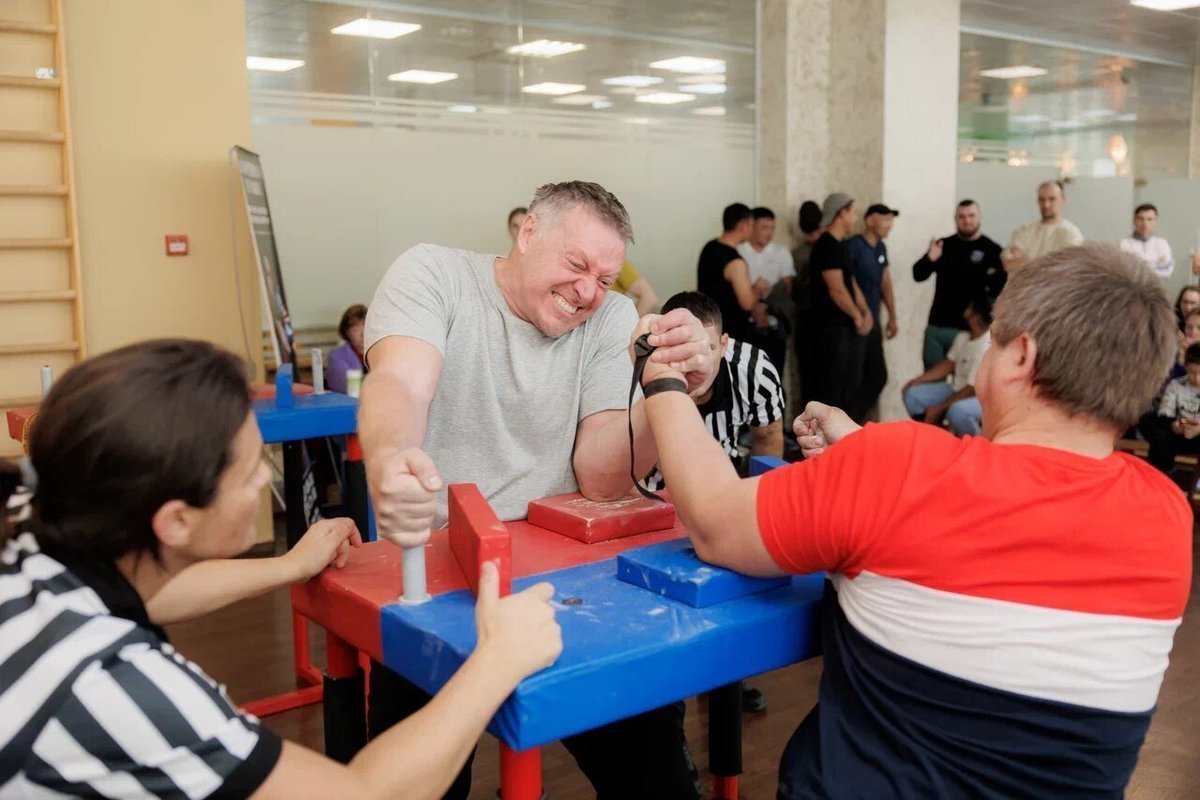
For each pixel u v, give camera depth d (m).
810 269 6.60
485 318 1.67
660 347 1.32
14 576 0.89
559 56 6.31
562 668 1.03
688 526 1.26
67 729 0.84
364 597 1.24
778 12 7.07
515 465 1.69
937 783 1.07
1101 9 8.38
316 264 5.55
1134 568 1.06
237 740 0.89
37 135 4.18
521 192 6.27
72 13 4.27
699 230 7.15
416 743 0.95
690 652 1.12
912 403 6.42
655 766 1.50
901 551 1.08
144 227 4.50
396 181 5.77
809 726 1.22
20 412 3.26
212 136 4.60
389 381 1.48
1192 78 11.01
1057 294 1.10
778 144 7.20
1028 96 9.74
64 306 4.38
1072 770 1.06
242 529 0.99
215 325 4.69
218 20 4.56
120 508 0.90
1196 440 5.39
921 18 7.01
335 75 5.50
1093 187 9.31
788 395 7.26
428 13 5.75
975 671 1.05
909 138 7.09
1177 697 3.11
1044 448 1.10
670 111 6.88
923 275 6.89
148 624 0.97
